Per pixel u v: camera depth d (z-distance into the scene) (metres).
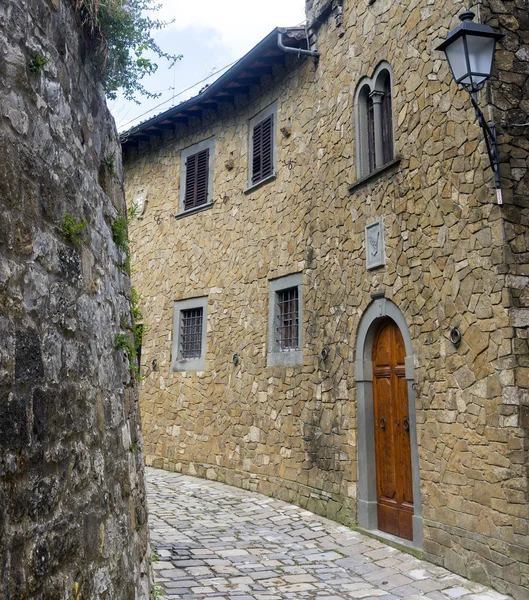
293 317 9.12
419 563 5.81
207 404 10.81
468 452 5.46
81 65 3.20
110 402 3.37
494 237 5.32
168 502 8.66
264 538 6.85
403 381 6.72
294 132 9.37
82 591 2.61
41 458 2.30
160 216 12.68
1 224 2.11
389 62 7.11
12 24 2.33
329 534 6.98
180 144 12.42
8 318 2.12
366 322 7.29
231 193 10.89
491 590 5.03
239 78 10.26
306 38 9.07
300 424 8.53
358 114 7.74
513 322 5.11
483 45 4.93
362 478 7.12
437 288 6.02
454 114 5.90
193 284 11.53
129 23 3.65
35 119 2.49
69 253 2.79
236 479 9.86
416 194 6.44
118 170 4.02
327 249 8.25
